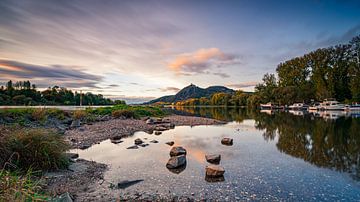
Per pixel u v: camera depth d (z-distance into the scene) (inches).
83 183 300.8
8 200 170.9
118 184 299.4
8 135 321.1
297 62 3403.1
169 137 719.7
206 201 257.9
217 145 592.1
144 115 1542.8
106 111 1332.4
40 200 193.2
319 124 1144.2
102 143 588.7
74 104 3393.2
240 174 354.6
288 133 822.5
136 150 514.9
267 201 261.0
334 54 2888.8
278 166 400.8
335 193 286.0
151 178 331.0
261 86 4138.8
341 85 2805.1
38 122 705.6
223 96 6082.7
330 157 466.6
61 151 348.8
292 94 3152.1
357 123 1184.8
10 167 293.6
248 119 1492.4
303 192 287.6
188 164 406.6
